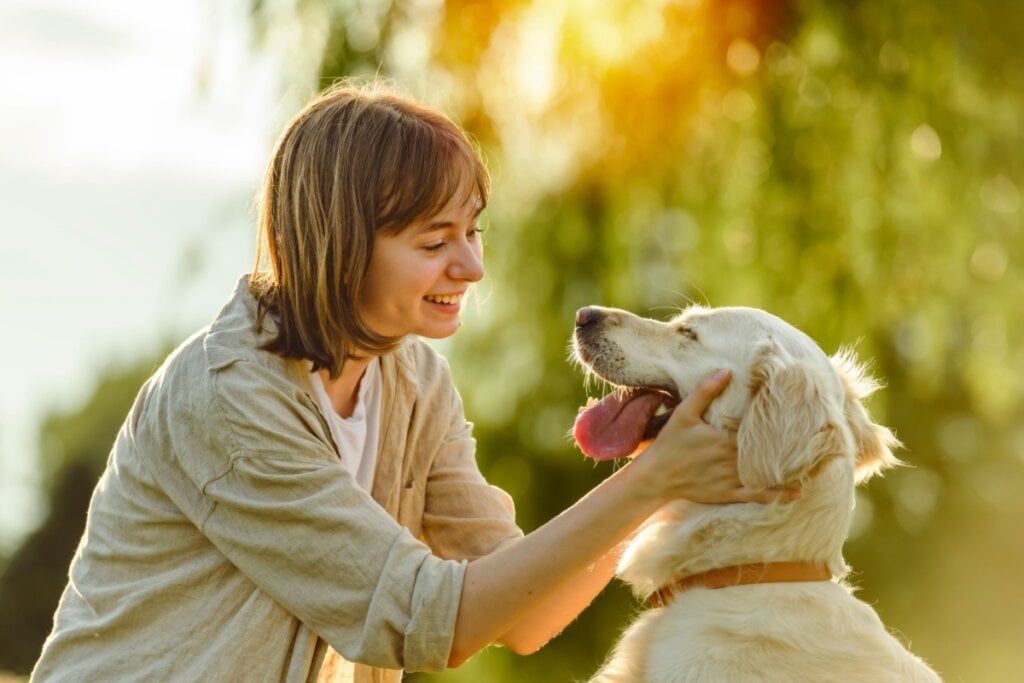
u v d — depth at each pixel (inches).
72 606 99.2
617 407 126.4
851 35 267.7
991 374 298.2
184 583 94.8
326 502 92.4
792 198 270.4
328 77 245.8
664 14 259.6
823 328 272.5
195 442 93.6
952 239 278.2
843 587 111.4
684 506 114.8
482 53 252.5
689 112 261.9
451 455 115.3
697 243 282.2
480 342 303.9
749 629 106.1
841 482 108.5
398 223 96.3
